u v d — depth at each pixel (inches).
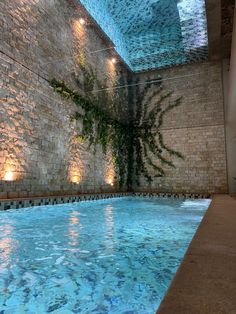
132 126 585.0
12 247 130.3
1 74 259.8
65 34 378.6
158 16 499.5
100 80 475.5
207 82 534.0
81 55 417.4
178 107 550.6
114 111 522.6
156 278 88.3
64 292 77.5
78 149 390.6
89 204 361.1
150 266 100.5
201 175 514.0
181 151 535.8
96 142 445.1
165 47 545.0
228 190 491.5
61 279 88.0
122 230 175.6
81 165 396.2
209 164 510.9
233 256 70.3
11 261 107.5
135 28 542.3
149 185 553.0
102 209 308.3
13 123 270.8
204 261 66.1
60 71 359.9
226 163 499.5
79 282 85.3
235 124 480.4
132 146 577.9
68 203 318.7
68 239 147.9
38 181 302.0
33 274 92.8
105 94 490.0
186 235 157.8
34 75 307.6
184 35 481.7
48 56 335.9
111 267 99.7
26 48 297.3
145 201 426.6
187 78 551.8
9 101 267.6
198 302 43.9
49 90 333.7
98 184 445.4
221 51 496.4
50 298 73.6
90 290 79.2
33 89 304.0
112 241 142.6
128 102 596.1
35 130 302.8
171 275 90.8
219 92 522.0
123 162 543.8
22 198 262.7
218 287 50.1
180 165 532.4
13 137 269.6
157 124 564.1
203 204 366.9
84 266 101.1
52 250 124.3
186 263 64.6
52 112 336.8
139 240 144.5
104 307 68.2
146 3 459.8
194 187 515.5
